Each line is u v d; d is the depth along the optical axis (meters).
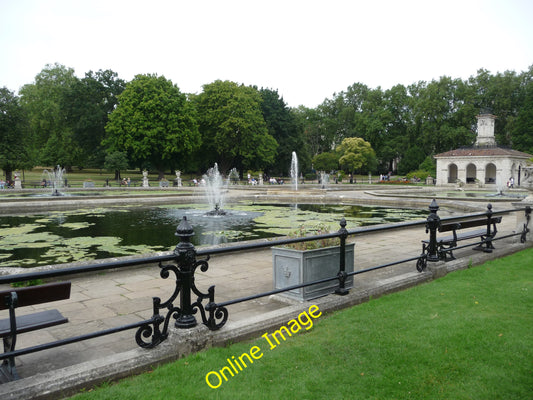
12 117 48.41
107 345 4.17
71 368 3.30
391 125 81.50
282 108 68.94
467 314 4.78
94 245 11.22
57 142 61.97
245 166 64.19
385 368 3.53
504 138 70.94
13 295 3.19
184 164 56.19
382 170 84.56
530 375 3.40
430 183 53.59
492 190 43.50
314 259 5.30
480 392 3.16
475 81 74.69
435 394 3.14
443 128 69.81
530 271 6.95
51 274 2.99
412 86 82.00
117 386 3.20
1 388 2.99
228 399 3.03
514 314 4.80
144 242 11.70
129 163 53.88
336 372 3.46
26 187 41.78
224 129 55.19
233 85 57.56
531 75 70.38
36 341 4.33
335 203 26.02
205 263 4.09
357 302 5.43
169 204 24.88
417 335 4.18
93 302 5.68
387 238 11.42
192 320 3.94
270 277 7.08
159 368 3.49
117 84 61.12
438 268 6.77
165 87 51.84
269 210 21.38
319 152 92.81
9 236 12.77
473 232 8.75
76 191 37.91
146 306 5.52
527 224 9.69
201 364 3.55
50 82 67.38
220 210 19.75
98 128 57.72
